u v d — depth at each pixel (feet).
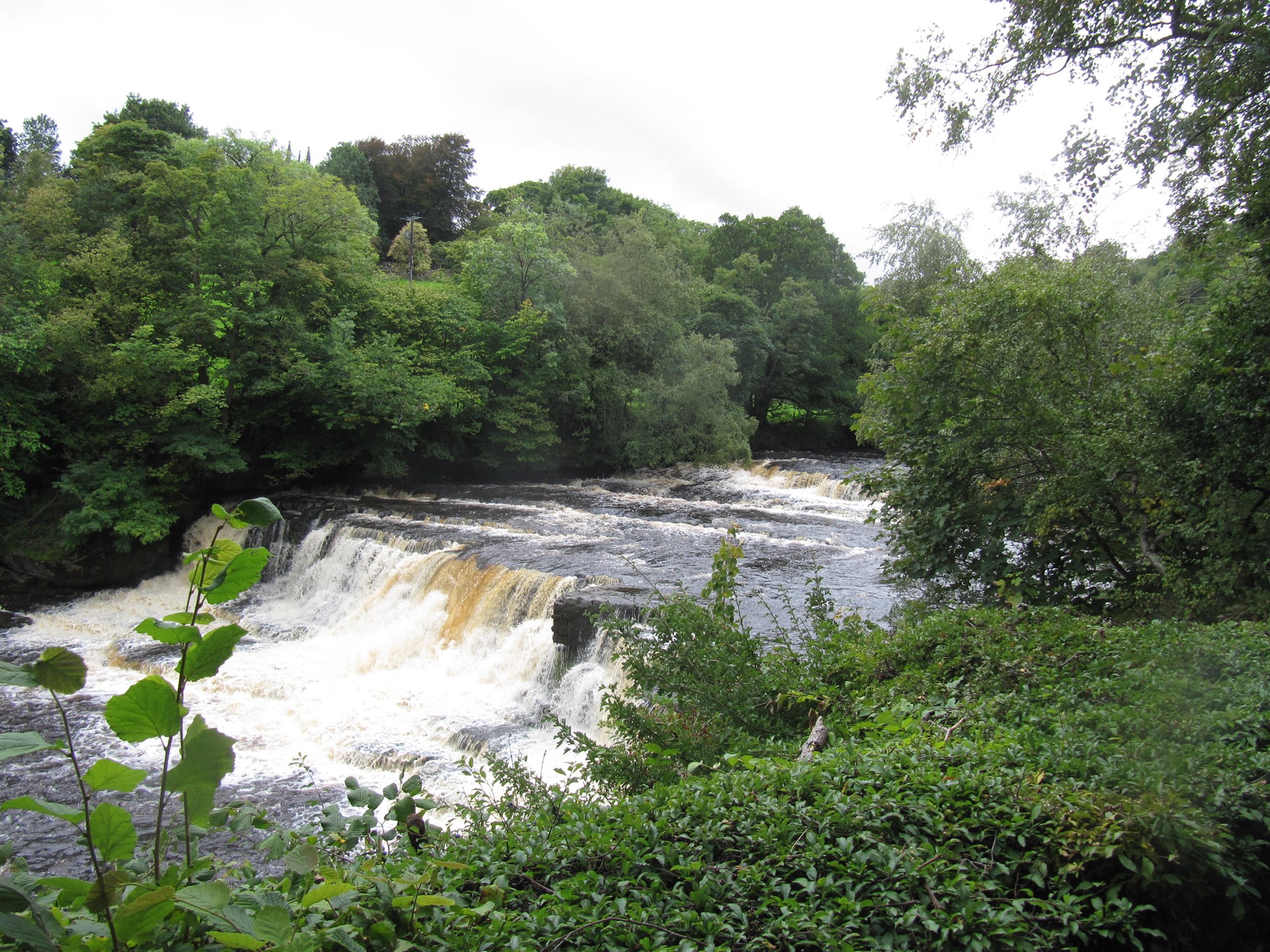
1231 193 37.68
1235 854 15.83
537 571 62.23
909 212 119.75
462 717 50.03
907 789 16.97
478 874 14.66
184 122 177.58
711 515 95.66
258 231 94.12
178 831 10.97
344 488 106.22
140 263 89.92
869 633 35.29
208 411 87.10
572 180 242.78
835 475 116.88
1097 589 41.88
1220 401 34.12
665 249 138.00
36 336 80.12
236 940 8.07
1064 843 14.88
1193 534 34.27
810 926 12.87
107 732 49.67
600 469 131.64
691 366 132.05
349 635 67.26
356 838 14.29
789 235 177.58
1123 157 40.47
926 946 12.96
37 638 67.92
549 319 123.65
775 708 27.73
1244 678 22.25
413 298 118.83
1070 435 38.06
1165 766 16.90
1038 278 40.81
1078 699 23.17
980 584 45.29
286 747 47.39
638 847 15.42
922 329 43.80
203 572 8.93
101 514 78.38
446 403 106.42
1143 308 45.91
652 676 28.19
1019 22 40.60
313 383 96.73
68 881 7.98
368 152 239.50
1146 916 14.79
